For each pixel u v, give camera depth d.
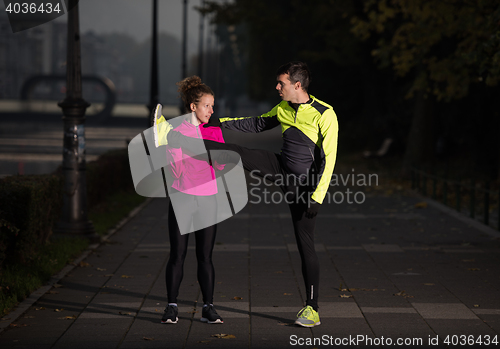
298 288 7.37
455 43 22.00
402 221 13.31
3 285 6.85
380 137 36.91
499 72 12.59
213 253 9.66
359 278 7.88
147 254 9.55
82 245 9.83
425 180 18.41
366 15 30.11
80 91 10.52
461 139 27.45
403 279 7.81
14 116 79.75
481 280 7.75
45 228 9.15
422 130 24.89
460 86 18.28
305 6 36.59
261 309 6.45
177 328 5.78
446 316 6.15
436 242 10.63
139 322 5.97
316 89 42.53
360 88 41.72
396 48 20.16
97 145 39.03
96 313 6.29
